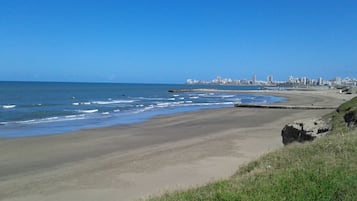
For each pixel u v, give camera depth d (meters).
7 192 12.95
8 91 107.31
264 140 22.42
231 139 22.92
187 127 30.81
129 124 33.41
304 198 6.41
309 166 8.13
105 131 28.47
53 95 92.00
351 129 14.05
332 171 7.52
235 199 6.46
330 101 69.06
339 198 6.45
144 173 14.88
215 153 18.50
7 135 26.50
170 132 27.67
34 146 21.86
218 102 74.56
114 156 18.72
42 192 12.84
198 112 46.53
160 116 41.25
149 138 24.69
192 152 18.80
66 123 34.44
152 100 80.06
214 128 29.81
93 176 14.65
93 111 48.75
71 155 19.28
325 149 9.55
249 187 7.12
